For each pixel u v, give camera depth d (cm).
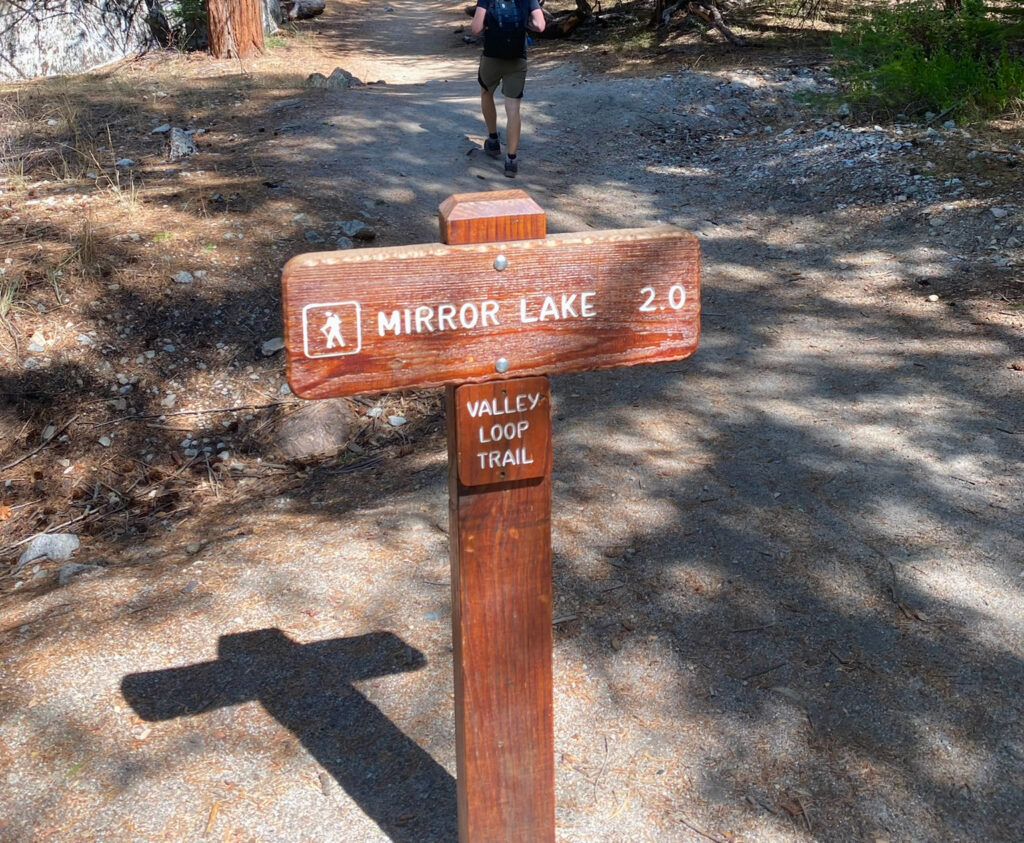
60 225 666
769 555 362
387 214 744
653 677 310
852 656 314
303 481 486
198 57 1346
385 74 1417
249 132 909
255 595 356
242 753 287
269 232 686
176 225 679
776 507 391
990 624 325
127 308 591
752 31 1312
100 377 554
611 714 298
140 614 348
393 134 909
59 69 1255
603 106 1020
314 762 284
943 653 314
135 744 289
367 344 191
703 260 690
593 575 355
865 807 265
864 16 1232
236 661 322
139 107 988
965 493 395
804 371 516
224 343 584
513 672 218
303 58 1420
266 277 638
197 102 1016
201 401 552
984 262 629
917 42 1004
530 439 205
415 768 282
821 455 429
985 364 505
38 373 545
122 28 1370
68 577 395
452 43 1794
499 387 201
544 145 922
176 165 812
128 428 530
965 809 264
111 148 850
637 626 331
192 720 298
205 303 606
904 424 453
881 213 723
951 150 798
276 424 535
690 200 802
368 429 529
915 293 604
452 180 820
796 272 657
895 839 256
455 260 192
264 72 1239
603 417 477
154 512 479
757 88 1041
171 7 1455
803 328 572
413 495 428
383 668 318
